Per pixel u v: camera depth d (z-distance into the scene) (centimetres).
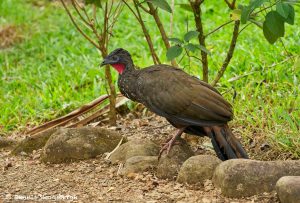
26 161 1102
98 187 955
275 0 961
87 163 1055
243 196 866
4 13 2103
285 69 1320
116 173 1002
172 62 1148
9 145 1202
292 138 1041
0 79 1611
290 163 877
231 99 1254
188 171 925
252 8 906
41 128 1254
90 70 1538
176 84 953
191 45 980
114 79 1467
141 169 988
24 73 1627
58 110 1383
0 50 1850
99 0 1122
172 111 952
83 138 1080
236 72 1384
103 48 1194
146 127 1256
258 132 1116
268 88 1273
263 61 1380
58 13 2039
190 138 1130
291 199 806
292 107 1177
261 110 1194
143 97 980
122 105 1355
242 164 876
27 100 1457
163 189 918
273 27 929
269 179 864
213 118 935
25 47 1833
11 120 1363
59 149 1072
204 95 943
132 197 905
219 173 888
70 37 1834
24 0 2234
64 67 1627
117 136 1106
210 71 1398
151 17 1808
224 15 1722
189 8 1121
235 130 1142
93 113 1289
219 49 1505
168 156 970
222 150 947
